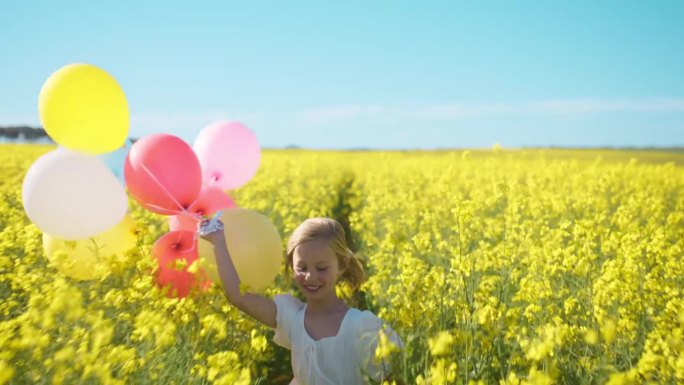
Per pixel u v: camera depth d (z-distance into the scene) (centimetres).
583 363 273
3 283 408
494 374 284
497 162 2250
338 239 289
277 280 515
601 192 1122
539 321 349
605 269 427
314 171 1873
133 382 264
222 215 417
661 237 505
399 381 263
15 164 1532
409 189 1213
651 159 3800
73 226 418
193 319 365
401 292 404
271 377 425
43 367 246
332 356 284
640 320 362
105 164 477
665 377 255
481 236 721
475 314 300
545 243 543
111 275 399
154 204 453
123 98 453
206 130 561
